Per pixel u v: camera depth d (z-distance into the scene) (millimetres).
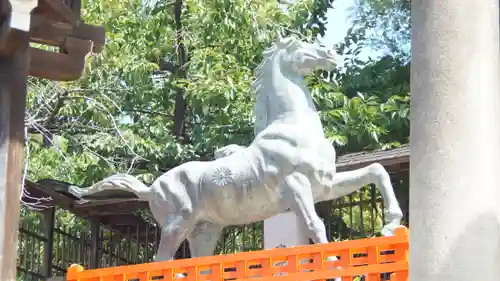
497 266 3689
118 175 8078
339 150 11695
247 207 7355
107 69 12156
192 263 6262
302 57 7359
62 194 11242
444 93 3805
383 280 6695
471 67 3805
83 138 12188
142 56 12609
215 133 12125
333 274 5828
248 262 6125
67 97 11766
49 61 6379
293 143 7152
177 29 12898
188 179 7547
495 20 3924
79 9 6523
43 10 6098
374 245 5855
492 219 3709
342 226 11156
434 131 3801
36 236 12023
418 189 3814
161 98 13094
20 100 5777
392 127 11633
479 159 3742
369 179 7129
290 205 7078
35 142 12164
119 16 12633
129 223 12859
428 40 3877
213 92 11562
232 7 11945
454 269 3662
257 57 12562
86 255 13398
